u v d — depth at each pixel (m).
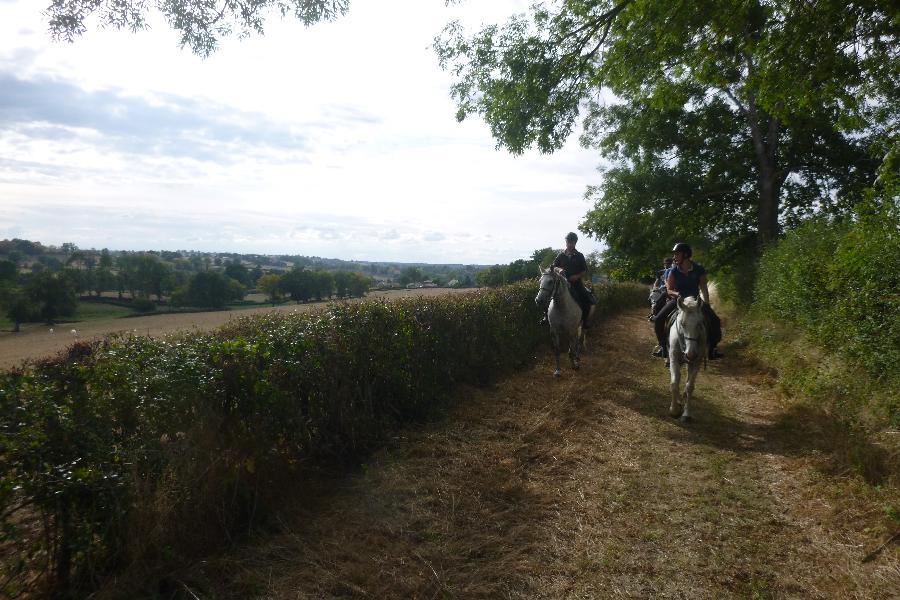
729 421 7.29
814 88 8.35
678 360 7.38
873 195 6.85
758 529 4.43
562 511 4.79
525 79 9.45
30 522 3.16
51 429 3.14
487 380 9.26
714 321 7.63
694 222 19.67
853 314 6.98
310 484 5.13
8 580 3.10
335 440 5.62
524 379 9.42
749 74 9.23
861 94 9.21
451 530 4.39
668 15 8.02
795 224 18.75
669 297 8.26
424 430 6.69
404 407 6.99
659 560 4.01
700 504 4.88
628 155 19.11
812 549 4.11
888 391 5.85
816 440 6.02
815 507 4.70
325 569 3.83
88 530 3.29
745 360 10.95
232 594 3.54
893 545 3.97
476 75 10.19
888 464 4.95
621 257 20.88
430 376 7.58
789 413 7.14
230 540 4.05
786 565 3.92
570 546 4.22
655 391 8.95
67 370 3.52
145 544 3.50
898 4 7.03
